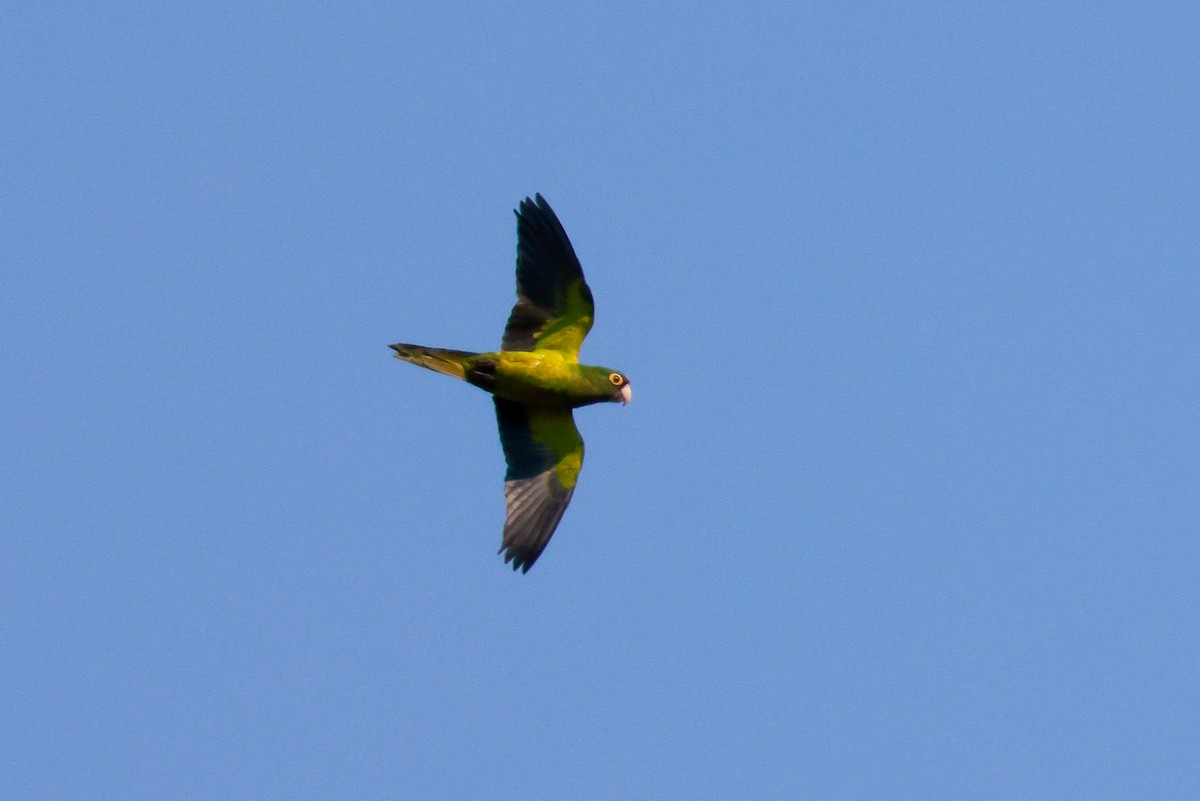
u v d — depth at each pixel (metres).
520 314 18.06
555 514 18.06
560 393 17.88
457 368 17.59
